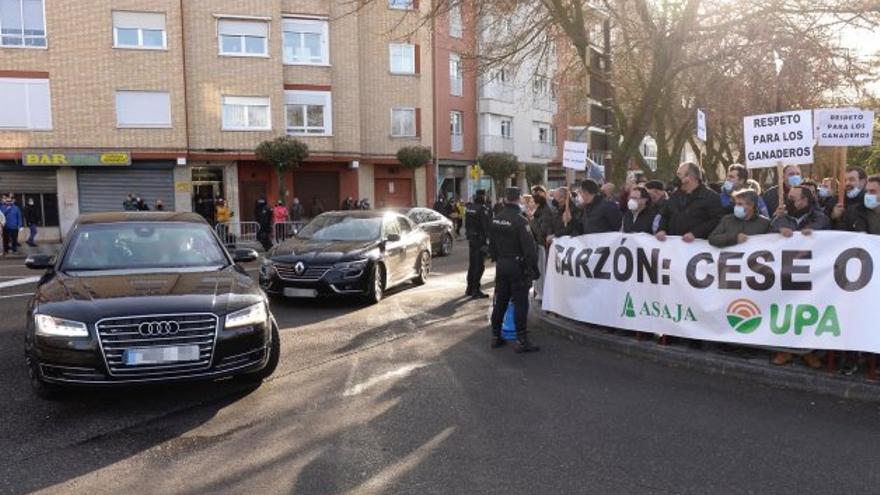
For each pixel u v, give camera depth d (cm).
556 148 4350
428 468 431
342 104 3020
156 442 477
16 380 628
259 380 624
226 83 2777
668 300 699
